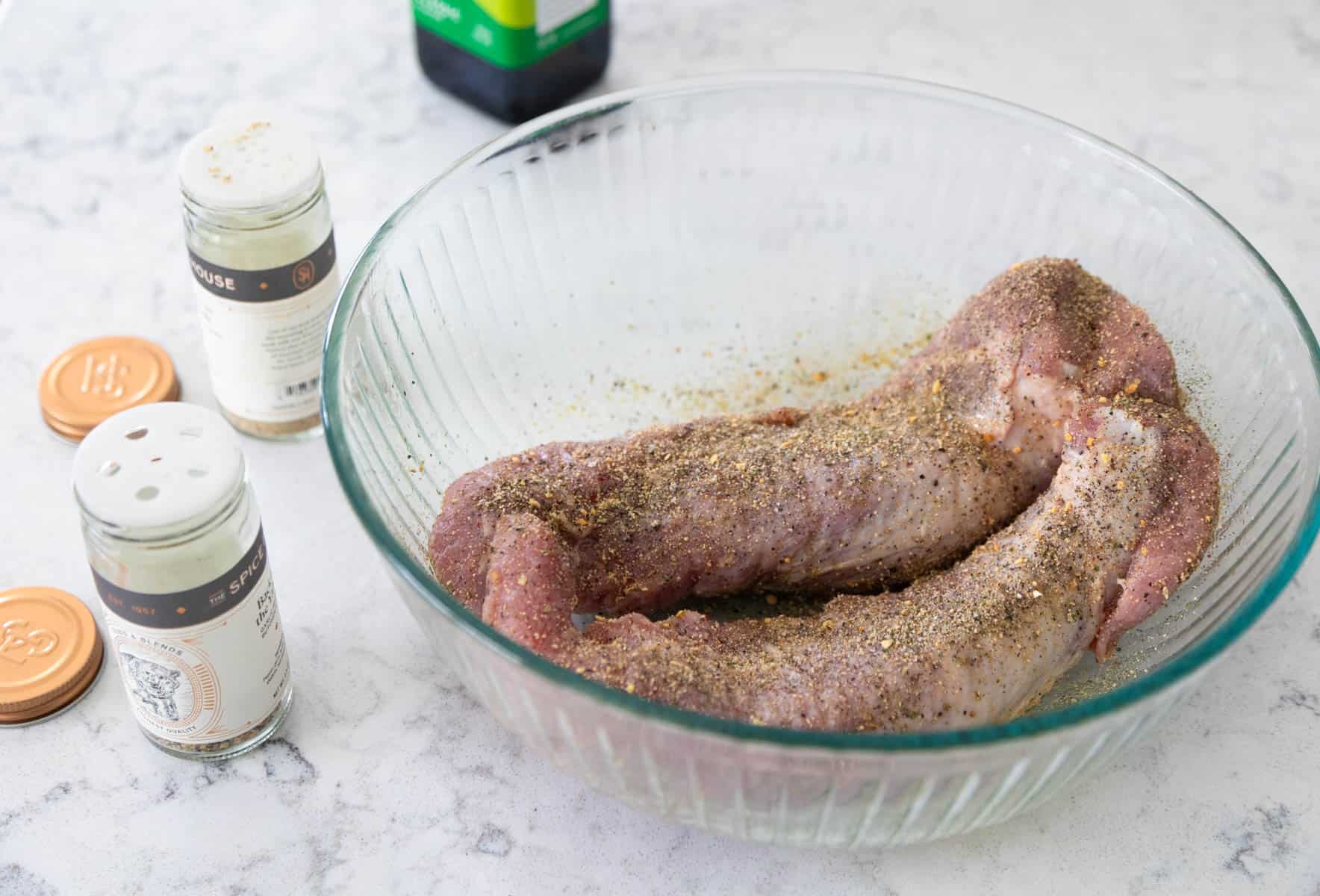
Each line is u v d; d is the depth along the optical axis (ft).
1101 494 1.90
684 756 1.61
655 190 2.35
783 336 2.33
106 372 2.21
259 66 2.67
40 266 2.38
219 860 1.82
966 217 2.32
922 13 2.81
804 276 2.38
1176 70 2.72
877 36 2.76
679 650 1.80
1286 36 2.79
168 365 2.23
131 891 1.80
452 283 2.14
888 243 2.38
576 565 1.90
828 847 1.80
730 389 2.27
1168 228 2.13
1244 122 2.63
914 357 2.15
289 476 2.17
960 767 1.59
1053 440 1.99
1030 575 1.86
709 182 2.38
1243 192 2.52
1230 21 2.81
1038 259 2.10
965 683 1.79
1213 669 1.76
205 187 1.99
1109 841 1.85
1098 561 1.88
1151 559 1.87
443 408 2.11
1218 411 2.03
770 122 2.31
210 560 1.75
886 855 1.84
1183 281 2.12
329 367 1.82
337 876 1.82
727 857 1.84
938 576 1.93
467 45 2.53
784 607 2.02
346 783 1.89
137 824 1.85
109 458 1.74
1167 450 1.91
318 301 2.11
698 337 2.32
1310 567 2.10
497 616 1.81
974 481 1.96
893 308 2.34
